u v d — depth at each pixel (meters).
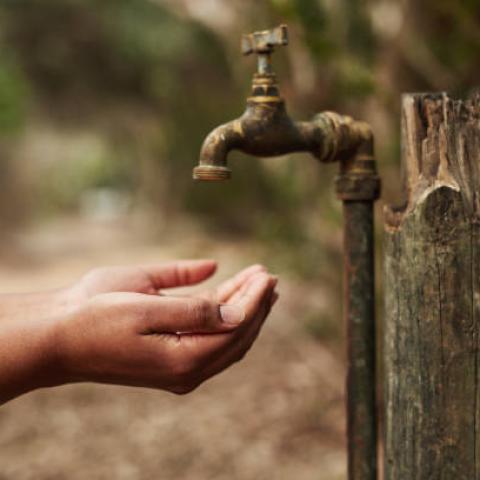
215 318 0.81
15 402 3.11
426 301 0.83
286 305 4.19
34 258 8.26
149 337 0.81
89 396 3.15
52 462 2.55
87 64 8.82
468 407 0.82
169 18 6.75
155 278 1.08
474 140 0.82
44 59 8.55
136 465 2.49
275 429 2.70
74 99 9.92
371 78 1.77
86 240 10.45
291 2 1.59
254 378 3.19
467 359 0.82
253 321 0.88
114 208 21.17
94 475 2.46
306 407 2.85
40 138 15.55
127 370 0.83
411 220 0.83
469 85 1.87
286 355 3.42
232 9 2.60
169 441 2.67
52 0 7.95
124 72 9.00
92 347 0.82
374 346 1.00
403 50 2.08
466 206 0.81
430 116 0.83
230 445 2.60
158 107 10.05
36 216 13.28
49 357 0.82
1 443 2.73
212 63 6.93
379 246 2.04
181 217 10.48
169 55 7.86
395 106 2.04
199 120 8.32
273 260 3.55
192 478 2.41
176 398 3.08
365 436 0.99
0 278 6.76
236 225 8.47
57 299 1.01
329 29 1.98
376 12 2.24
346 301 1.00
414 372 0.84
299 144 0.96
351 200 0.98
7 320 0.94
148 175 12.13
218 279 5.05
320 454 2.49
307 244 3.19
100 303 0.82
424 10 2.03
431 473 0.84
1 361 0.81
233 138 0.92
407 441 0.85
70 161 21.08
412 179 0.84
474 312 0.81
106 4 7.69
